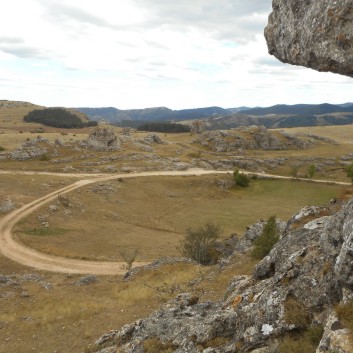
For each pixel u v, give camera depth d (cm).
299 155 16975
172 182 12150
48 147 13862
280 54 1828
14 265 5588
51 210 8456
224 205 10962
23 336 2747
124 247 6950
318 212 2275
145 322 1995
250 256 3456
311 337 1283
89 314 3059
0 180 9894
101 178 11562
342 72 1493
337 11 1427
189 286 3303
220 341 1561
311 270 1514
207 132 19200
